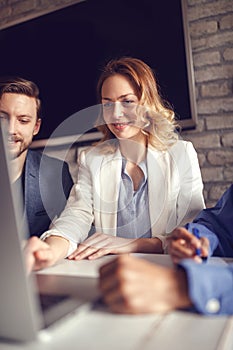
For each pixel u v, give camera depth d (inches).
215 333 16.1
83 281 22.6
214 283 18.1
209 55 62.4
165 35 64.9
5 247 15.0
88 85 74.1
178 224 38.6
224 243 33.2
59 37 77.1
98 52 72.5
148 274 18.3
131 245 35.2
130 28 68.4
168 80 65.2
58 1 77.4
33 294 15.4
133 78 41.8
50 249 30.1
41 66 79.9
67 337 15.9
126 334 16.1
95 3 71.9
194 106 63.1
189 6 63.7
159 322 17.2
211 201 63.2
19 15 83.5
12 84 56.1
